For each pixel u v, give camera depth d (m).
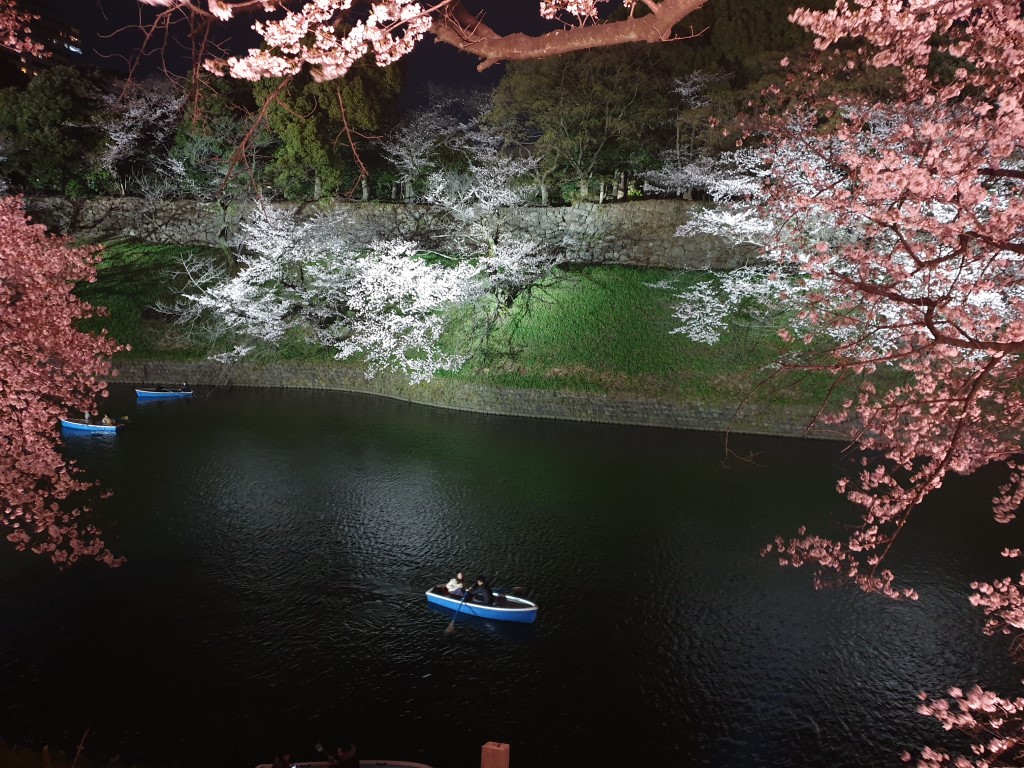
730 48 35.59
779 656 14.60
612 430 28.98
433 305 33.94
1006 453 10.68
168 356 36.47
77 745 11.88
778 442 26.89
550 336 32.88
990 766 8.57
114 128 41.06
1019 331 7.66
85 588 16.84
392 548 19.20
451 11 3.97
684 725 12.70
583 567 18.16
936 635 15.23
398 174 44.41
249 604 16.33
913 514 20.86
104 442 27.45
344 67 4.60
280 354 36.78
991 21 7.46
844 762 11.84
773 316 30.05
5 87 45.53
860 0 6.75
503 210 37.88
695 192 39.06
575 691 13.55
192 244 42.72
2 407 14.16
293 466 25.22
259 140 39.06
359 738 12.26
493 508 21.77
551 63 35.12
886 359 7.58
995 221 7.39
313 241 37.50
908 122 9.78
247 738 12.18
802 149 18.22
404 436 28.52
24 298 14.98
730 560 18.45
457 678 13.89
